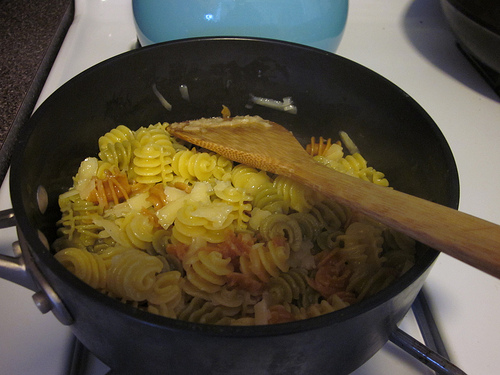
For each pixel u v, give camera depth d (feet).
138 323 0.49
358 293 0.80
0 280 0.80
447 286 0.82
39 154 0.75
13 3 1.56
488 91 1.25
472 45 1.19
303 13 1.05
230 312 0.77
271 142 0.93
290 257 0.85
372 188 0.72
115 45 1.34
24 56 1.35
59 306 0.57
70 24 1.53
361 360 0.63
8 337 0.72
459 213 0.60
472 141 1.11
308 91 1.00
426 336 0.76
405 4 1.48
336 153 0.99
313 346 0.52
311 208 0.93
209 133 0.96
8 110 1.18
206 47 0.95
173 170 0.97
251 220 0.91
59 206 0.85
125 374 0.63
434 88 1.25
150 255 0.84
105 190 0.90
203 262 0.79
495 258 0.53
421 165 0.82
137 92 0.97
